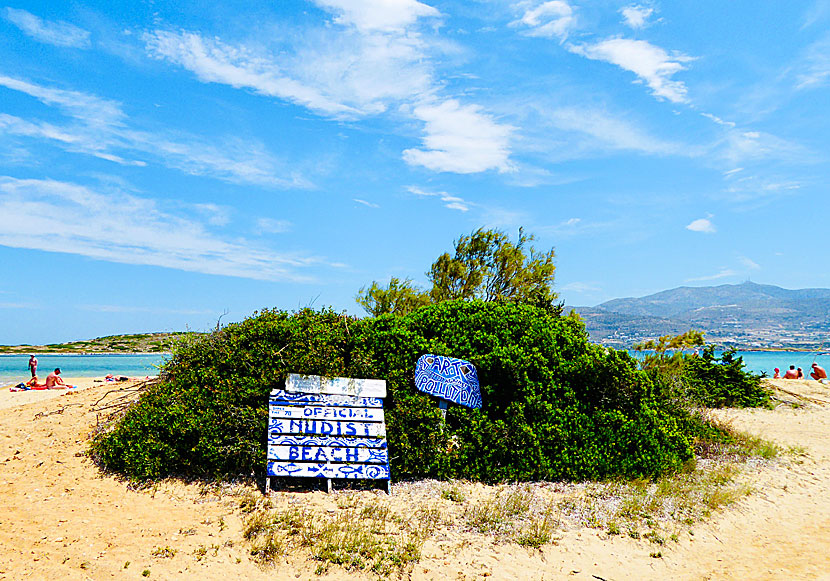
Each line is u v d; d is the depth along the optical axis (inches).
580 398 456.4
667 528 333.4
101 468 378.3
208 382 412.8
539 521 330.3
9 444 426.6
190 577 244.4
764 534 336.8
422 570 267.9
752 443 530.0
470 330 474.3
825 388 993.5
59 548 259.0
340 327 472.1
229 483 362.6
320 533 295.3
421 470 397.1
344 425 394.0
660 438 441.7
